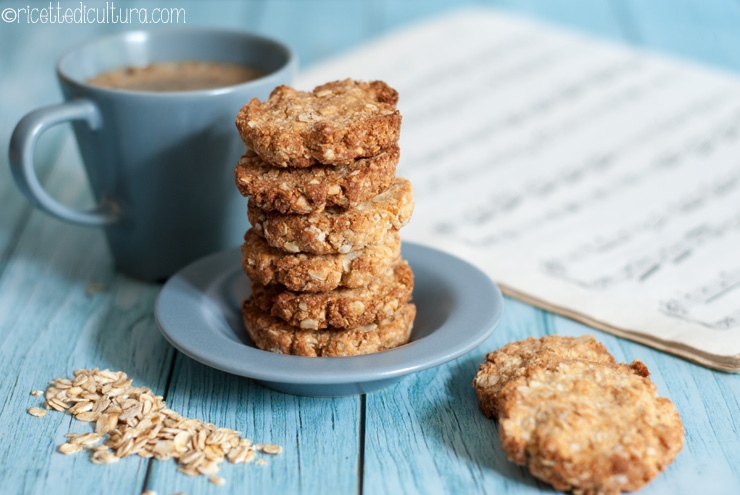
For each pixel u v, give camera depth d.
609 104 0.86
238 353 0.54
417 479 0.52
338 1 1.15
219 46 0.67
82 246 0.69
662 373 0.58
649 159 0.78
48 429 0.55
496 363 0.56
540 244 0.68
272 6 1.12
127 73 0.66
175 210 0.62
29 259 0.67
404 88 0.90
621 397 0.52
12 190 0.75
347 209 0.55
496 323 0.56
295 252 0.55
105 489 0.52
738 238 0.68
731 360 0.57
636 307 0.62
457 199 0.73
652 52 0.99
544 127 0.83
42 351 0.60
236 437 0.54
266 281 0.56
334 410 0.56
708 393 0.57
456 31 1.04
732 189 0.73
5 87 0.88
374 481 0.52
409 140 0.82
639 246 0.68
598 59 0.96
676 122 0.83
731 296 0.62
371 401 0.56
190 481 0.52
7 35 1.01
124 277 0.66
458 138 0.82
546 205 0.73
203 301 0.58
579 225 0.70
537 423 0.51
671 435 0.51
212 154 0.61
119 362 0.59
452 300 0.58
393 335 0.56
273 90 0.59
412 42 1.00
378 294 0.56
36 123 0.60
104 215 0.63
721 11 1.11
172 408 0.56
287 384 0.55
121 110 0.60
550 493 0.51
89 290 0.64
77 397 0.56
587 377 0.53
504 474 0.52
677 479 0.52
